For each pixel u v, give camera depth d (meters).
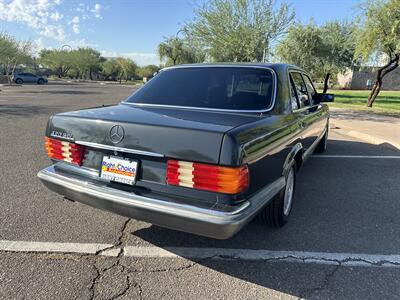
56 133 3.12
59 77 81.69
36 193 4.52
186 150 2.47
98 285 2.68
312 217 4.07
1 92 25.94
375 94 19.77
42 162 6.00
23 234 3.42
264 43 16.59
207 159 2.41
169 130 2.54
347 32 29.11
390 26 15.92
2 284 2.64
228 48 16.84
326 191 5.01
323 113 6.14
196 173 2.46
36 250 3.13
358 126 11.26
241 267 2.99
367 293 2.67
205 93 3.58
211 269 2.95
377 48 17.03
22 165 5.79
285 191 3.61
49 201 4.26
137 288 2.66
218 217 2.40
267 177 2.98
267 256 3.18
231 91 3.54
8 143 7.49
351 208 4.38
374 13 16.22
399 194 4.93
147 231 3.58
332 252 3.28
